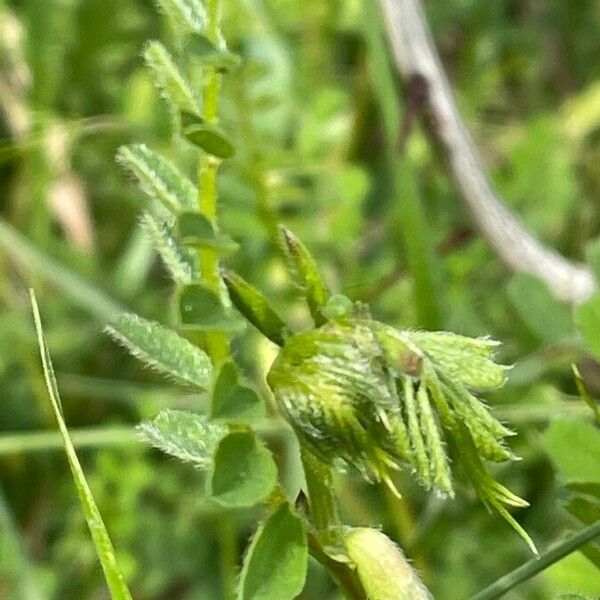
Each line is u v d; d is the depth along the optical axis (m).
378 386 0.22
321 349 0.22
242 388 0.22
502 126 0.57
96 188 0.51
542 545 0.40
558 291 0.42
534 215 0.51
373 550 0.22
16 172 0.50
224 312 0.22
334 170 0.49
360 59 0.52
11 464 0.45
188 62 0.23
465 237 0.47
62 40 0.52
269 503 0.23
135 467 0.43
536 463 0.39
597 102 0.55
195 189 0.23
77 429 0.44
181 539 0.44
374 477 0.22
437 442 0.22
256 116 0.49
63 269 0.45
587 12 0.61
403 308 0.45
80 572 0.43
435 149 0.42
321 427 0.22
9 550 0.37
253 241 0.45
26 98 0.52
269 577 0.22
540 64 0.59
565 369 0.39
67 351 0.47
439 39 0.58
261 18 0.50
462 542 0.41
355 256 0.48
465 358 0.22
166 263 0.24
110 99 0.52
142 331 0.23
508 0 0.61
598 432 0.28
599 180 0.53
